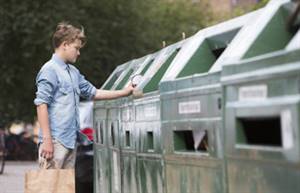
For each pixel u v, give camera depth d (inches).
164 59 249.1
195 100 187.8
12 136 1373.0
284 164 142.6
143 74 281.1
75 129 262.8
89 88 273.9
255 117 152.6
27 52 1296.8
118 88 316.5
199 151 188.7
